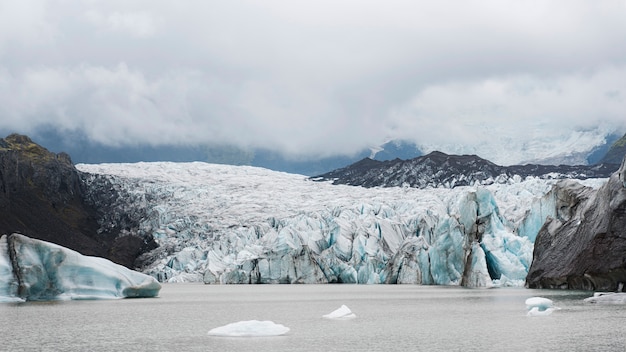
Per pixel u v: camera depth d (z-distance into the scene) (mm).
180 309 63000
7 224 152750
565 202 88875
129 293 76250
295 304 69812
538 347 34938
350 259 126938
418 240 119312
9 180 170250
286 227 134125
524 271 93562
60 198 184875
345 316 52219
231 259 141000
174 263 146625
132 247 167625
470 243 102062
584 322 45312
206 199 186750
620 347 34656
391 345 36531
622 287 71125
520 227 101875
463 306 61719
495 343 36656
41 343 39094
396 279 118000
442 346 35938
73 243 162625
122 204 190875
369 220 136250
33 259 67750
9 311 58875
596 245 74000
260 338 39875
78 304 67000
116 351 35750
